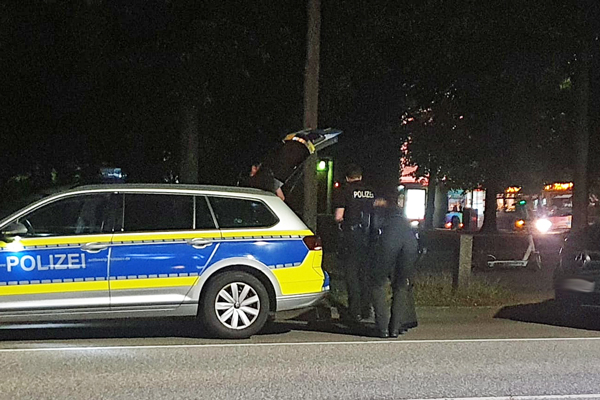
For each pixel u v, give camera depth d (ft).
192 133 50.39
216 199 30.40
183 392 22.43
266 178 41.04
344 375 24.75
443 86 66.13
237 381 23.81
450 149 79.71
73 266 28.63
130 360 26.68
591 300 34.53
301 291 30.66
